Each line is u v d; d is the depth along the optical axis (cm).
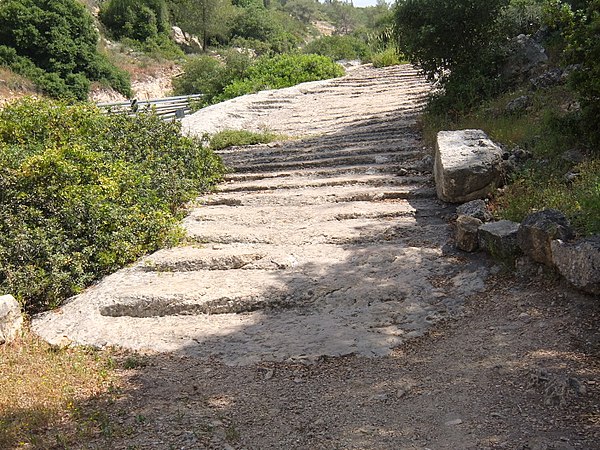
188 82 2756
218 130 1367
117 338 513
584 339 422
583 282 461
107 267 638
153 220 695
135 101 1066
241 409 392
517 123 842
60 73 2833
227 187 905
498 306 493
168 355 482
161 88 3600
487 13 1006
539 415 347
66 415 393
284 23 6269
